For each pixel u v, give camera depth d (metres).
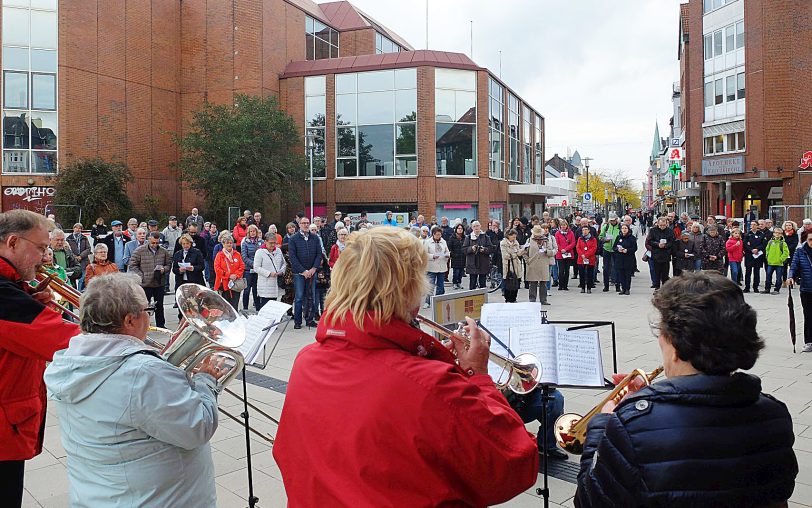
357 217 30.45
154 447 2.30
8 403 2.87
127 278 2.47
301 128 31.95
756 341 1.70
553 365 3.58
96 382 2.23
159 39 30.53
